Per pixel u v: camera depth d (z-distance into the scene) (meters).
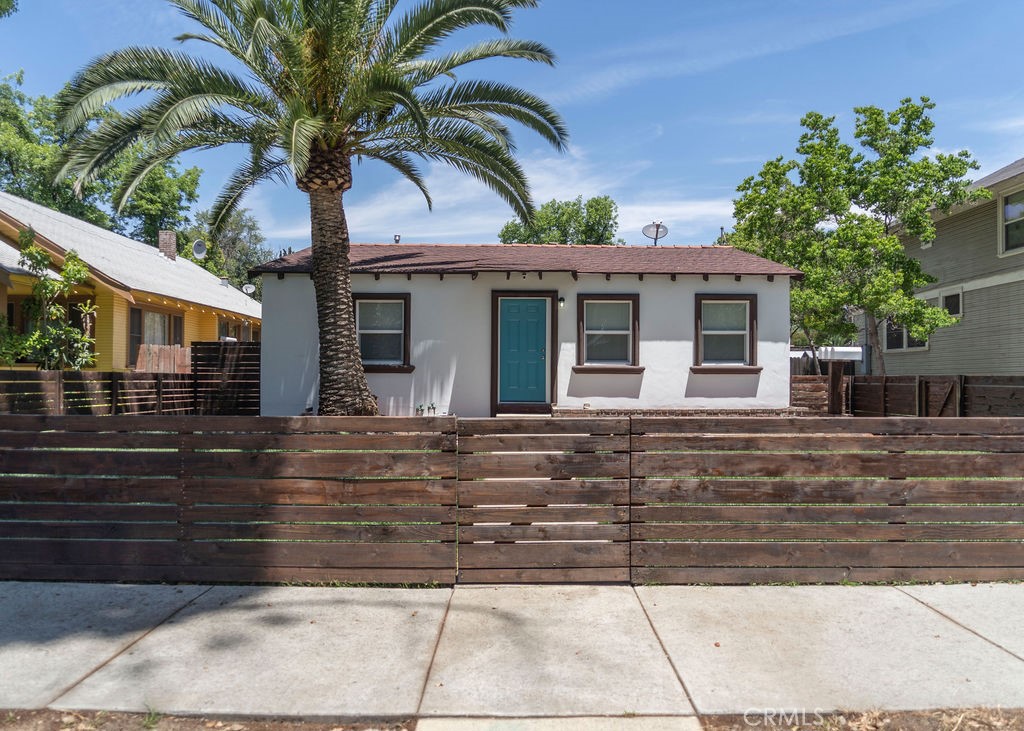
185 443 4.84
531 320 12.91
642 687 3.40
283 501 4.82
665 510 4.86
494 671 3.56
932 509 4.88
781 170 18.09
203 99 8.97
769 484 4.86
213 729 3.06
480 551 4.84
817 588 4.77
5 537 4.86
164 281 18.55
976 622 4.18
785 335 12.98
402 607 4.41
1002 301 17.09
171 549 4.83
